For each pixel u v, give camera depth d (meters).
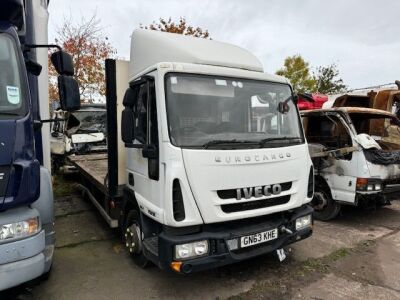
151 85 3.68
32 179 2.90
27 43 3.69
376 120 7.46
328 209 6.41
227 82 3.91
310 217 4.27
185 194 3.35
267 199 3.80
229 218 3.51
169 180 3.32
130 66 4.73
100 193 5.93
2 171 2.74
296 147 4.11
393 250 5.09
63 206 7.30
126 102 3.88
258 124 4.04
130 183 4.45
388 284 4.05
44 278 3.76
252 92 4.07
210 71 3.83
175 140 3.43
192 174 3.35
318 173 6.42
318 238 5.55
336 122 6.51
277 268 4.45
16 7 3.13
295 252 4.96
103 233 5.68
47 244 3.43
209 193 3.41
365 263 4.62
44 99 3.94
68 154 9.45
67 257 4.74
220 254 3.45
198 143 3.51
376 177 5.80
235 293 3.83
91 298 3.71
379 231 5.92
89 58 16.28
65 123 9.78
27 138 2.93
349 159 5.97
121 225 4.92
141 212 4.01
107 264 4.52
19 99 2.98
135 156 4.23
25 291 3.77
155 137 3.60
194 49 4.05
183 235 3.42
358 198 5.86
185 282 4.06
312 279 4.17
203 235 3.43
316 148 6.51
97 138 9.93
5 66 3.02
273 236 3.82
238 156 3.57
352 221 6.48
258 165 3.69
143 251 3.95
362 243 5.34
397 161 6.14
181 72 3.65
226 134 3.75
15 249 2.80
